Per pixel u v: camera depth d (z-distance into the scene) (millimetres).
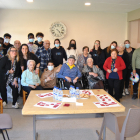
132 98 4188
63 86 3428
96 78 3836
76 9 5305
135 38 5949
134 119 1679
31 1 4359
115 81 3768
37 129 2623
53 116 1987
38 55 3904
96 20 5699
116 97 3852
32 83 3281
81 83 3617
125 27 5941
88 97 2195
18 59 3438
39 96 2268
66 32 5578
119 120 2078
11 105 3650
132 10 5422
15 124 2770
